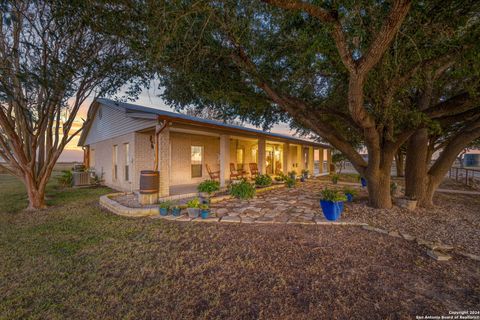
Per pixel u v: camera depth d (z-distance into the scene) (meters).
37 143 6.16
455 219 4.48
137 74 5.20
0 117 5.10
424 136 5.46
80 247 3.26
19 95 4.75
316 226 4.10
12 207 5.88
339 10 2.41
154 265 2.71
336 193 4.58
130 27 3.49
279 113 6.68
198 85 4.64
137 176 7.53
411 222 4.28
